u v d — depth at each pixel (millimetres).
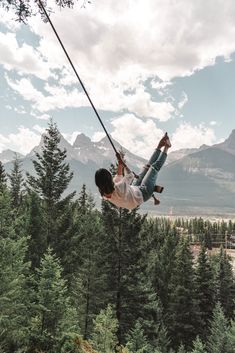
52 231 33750
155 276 48031
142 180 5352
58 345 19516
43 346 19312
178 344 41094
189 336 41688
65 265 33500
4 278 20203
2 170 37562
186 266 44094
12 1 6621
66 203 34656
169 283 47594
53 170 33438
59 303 20781
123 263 29984
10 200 23938
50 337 19625
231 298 54469
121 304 29922
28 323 21625
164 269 49156
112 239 29969
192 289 42625
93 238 31594
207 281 45750
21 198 51250
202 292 45281
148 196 5262
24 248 22984
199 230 168625
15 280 20219
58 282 21625
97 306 32094
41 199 35562
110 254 30125
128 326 30172
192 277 43594
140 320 31125
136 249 30234
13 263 22156
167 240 56031
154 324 33281
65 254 33312
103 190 4938
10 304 19891
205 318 46344
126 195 5027
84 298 30984
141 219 30344
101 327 23422
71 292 33531
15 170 53312
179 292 41938
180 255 46875
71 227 34781
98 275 31312
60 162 33750
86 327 29844
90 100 5238
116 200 5051
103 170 4906
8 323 19156
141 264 31250
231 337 36906
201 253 47531
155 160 5496
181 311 41719
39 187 33500
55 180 33625
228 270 55625
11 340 19031
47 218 33844
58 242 33438
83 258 32500
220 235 172750
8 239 21781
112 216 30109
